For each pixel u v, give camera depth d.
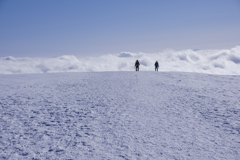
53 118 7.68
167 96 11.73
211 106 9.34
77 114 8.23
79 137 5.84
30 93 12.88
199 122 7.14
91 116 7.95
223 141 5.51
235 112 8.30
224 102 10.07
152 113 8.31
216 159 4.53
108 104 9.91
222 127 6.61
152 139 5.65
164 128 6.54
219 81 17.61
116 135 5.98
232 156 4.66
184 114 8.14
